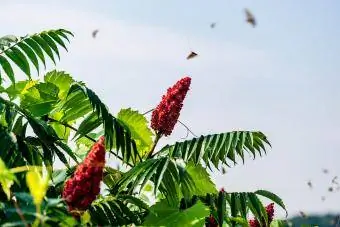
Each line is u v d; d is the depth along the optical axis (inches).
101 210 165.9
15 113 169.6
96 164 143.0
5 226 111.4
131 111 226.4
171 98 211.9
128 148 195.9
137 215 186.2
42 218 106.7
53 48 202.8
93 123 203.8
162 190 183.8
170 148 192.4
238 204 192.5
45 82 225.1
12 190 150.7
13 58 194.5
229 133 190.7
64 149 183.9
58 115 231.9
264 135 195.0
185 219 167.3
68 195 142.2
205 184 197.0
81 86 188.7
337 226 228.4
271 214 230.4
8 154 157.3
